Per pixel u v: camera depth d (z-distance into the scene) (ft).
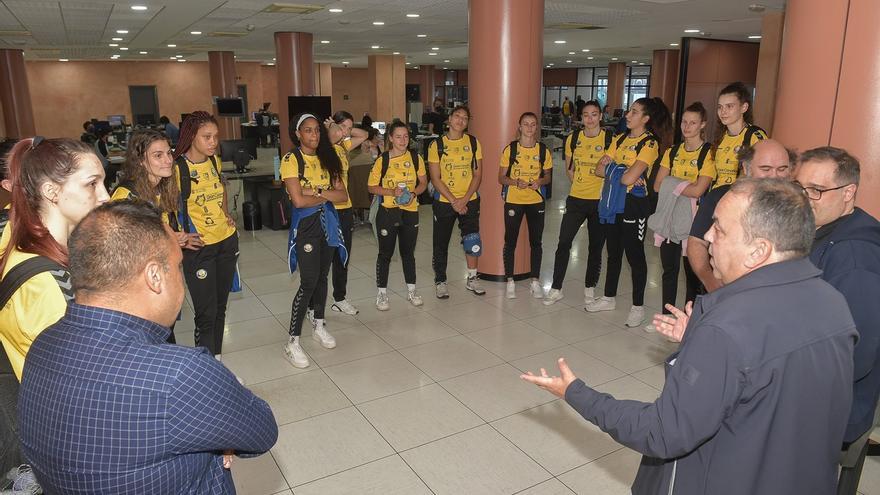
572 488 8.27
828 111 7.80
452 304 15.71
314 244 11.84
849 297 5.33
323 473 8.62
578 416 10.18
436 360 12.36
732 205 4.07
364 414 10.26
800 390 3.74
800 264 3.97
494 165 16.85
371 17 30.53
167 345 3.47
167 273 3.61
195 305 10.64
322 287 12.82
